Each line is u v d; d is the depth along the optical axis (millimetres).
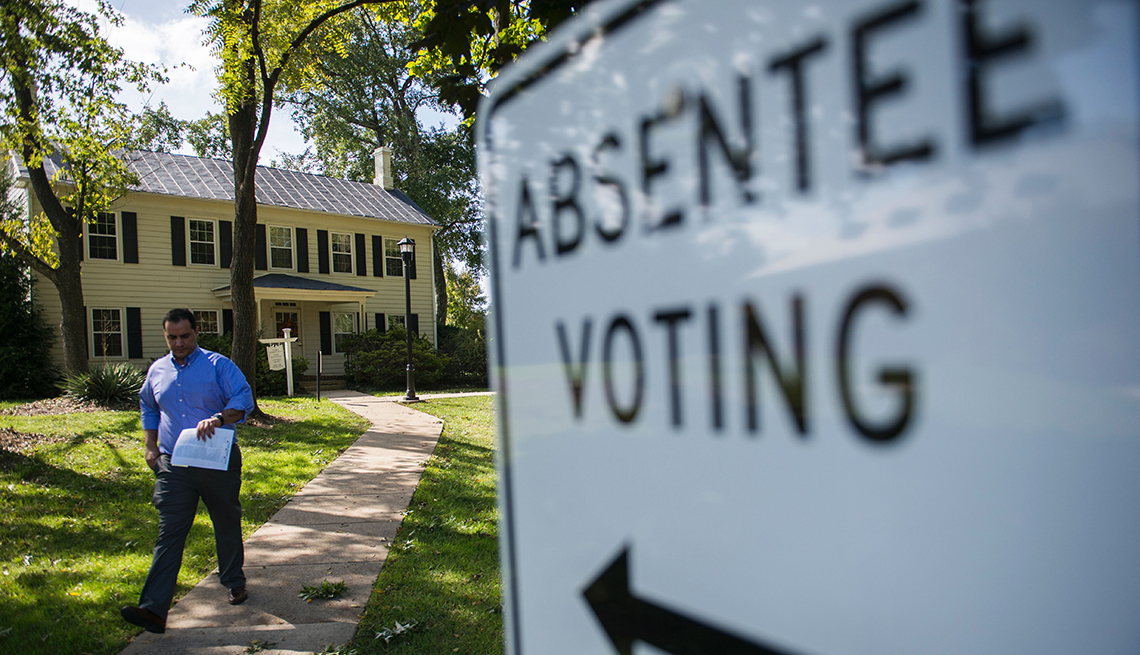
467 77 3541
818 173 437
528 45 3533
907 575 381
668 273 556
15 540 5031
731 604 497
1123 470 295
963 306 352
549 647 687
